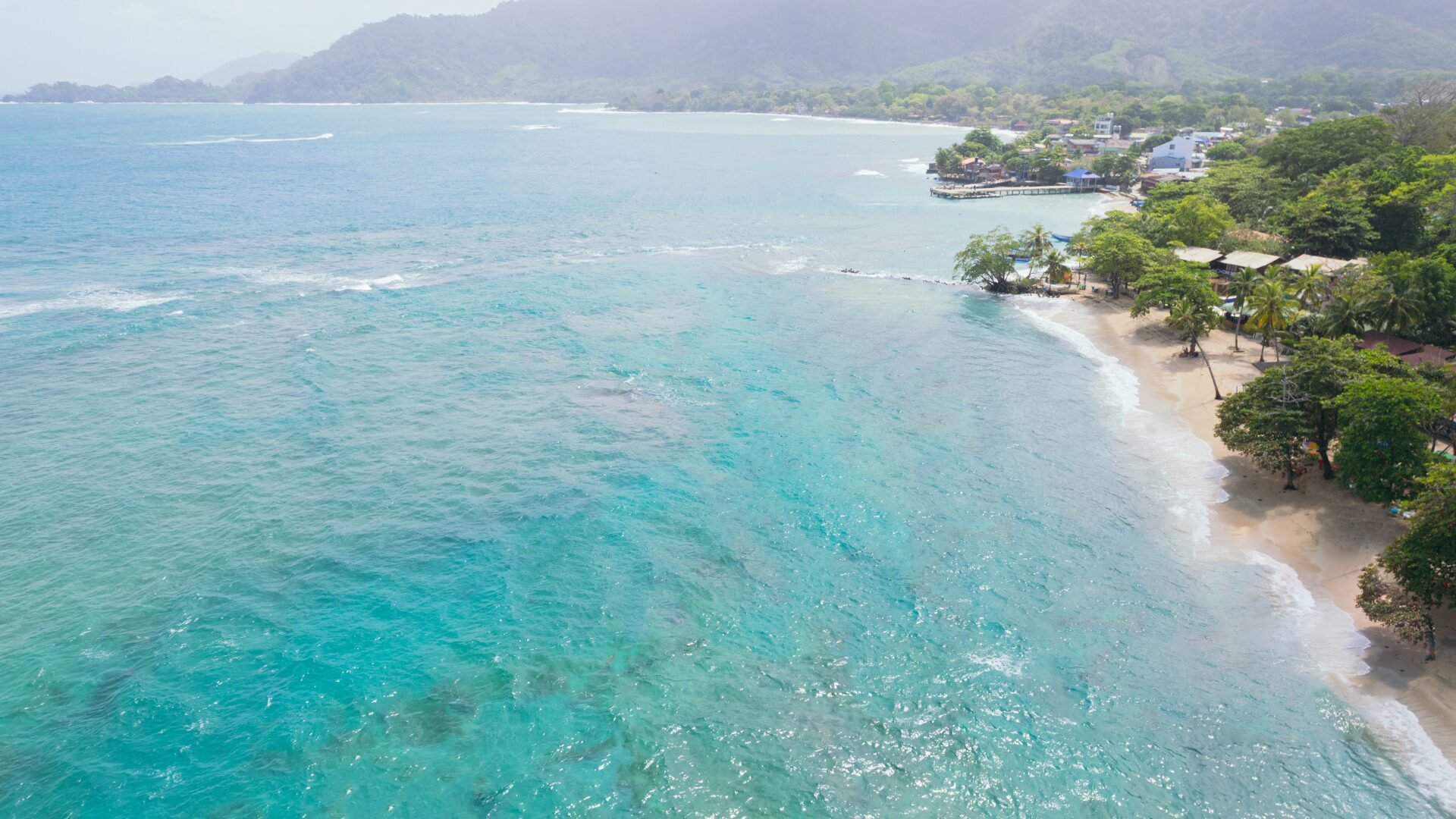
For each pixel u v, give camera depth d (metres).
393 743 38.97
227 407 73.50
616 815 35.34
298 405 74.12
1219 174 143.62
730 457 65.31
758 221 163.25
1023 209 177.38
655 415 72.81
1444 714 38.53
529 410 73.81
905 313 101.88
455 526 56.28
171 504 58.28
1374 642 43.41
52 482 60.53
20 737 38.84
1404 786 35.59
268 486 60.75
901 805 35.81
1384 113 159.00
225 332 92.19
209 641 45.31
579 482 61.66
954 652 44.47
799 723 40.19
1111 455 65.06
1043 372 82.19
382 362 84.31
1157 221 116.94
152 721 39.97
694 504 58.81
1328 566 49.69
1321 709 39.81
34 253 125.31
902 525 55.94
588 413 73.25
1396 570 42.72
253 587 49.81
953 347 89.69
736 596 49.22
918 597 48.84
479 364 84.19
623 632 46.22
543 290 111.38
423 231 150.00
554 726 40.00
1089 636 45.38
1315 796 35.44
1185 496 58.88
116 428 69.12
